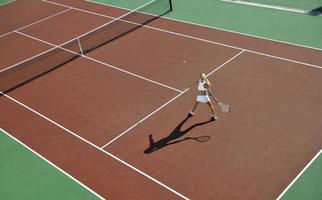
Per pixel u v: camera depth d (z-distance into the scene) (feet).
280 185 37.68
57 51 66.95
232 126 45.34
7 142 48.14
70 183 41.19
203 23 67.62
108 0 82.58
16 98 56.24
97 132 47.67
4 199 40.40
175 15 71.51
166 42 63.93
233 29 64.54
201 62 57.57
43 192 40.63
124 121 48.78
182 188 38.81
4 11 86.74
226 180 38.99
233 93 50.49
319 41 58.49
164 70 57.16
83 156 44.42
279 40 60.03
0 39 74.59
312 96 48.11
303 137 42.68
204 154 42.27
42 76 60.29
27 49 69.56
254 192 37.37
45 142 47.34
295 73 52.44
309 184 37.35
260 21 65.67
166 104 50.44
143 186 39.63
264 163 40.22
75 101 53.67
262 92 49.93
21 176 43.01
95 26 73.10
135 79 56.18
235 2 72.59
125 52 63.05
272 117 45.85
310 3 69.21
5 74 62.64
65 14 80.33
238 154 41.68
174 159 42.22
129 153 43.91
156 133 46.16
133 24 70.95
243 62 56.13
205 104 49.21
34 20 80.12
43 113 52.34
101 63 61.16
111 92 54.29
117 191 39.50
